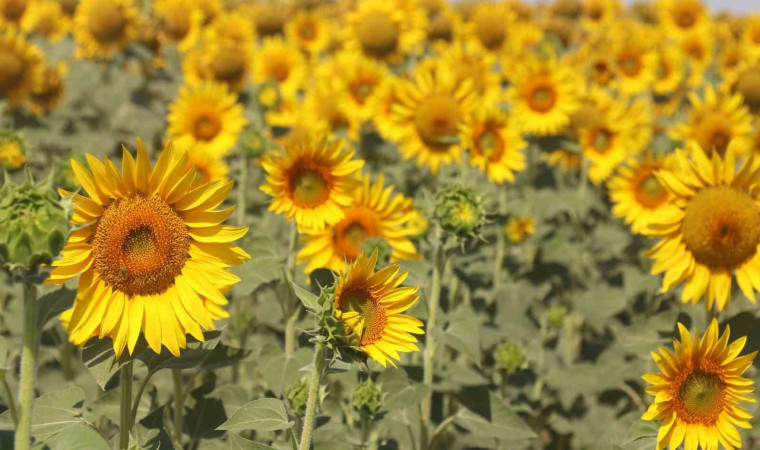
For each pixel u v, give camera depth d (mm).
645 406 2490
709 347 1807
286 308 2152
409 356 2447
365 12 4137
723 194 2025
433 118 2822
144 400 2062
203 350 1711
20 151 2352
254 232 2531
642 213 2811
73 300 1568
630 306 2707
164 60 4539
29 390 1532
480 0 5305
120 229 1585
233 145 3139
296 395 1914
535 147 3346
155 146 3840
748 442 2516
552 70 3150
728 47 4809
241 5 6070
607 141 3217
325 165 2061
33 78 3271
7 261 1482
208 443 2016
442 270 2098
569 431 2547
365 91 3402
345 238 2193
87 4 4090
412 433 2268
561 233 2986
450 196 2047
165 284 1615
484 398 2160
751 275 2023
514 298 2617
